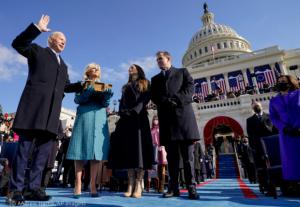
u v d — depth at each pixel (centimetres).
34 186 319
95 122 374
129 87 419
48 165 539
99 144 365
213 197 379
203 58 6253
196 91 3794
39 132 310
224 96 2592
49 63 321
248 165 939
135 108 388
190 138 351
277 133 450
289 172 290
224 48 6262
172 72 403
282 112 312
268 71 3525
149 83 428
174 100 370
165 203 291
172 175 389
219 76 3766
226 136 2970
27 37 292
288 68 3847
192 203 291
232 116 2003
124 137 394
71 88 378
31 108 289
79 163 379
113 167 390
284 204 283
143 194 466
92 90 372
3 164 484
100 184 622
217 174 1712
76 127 380
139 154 371
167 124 384
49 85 311
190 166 361
